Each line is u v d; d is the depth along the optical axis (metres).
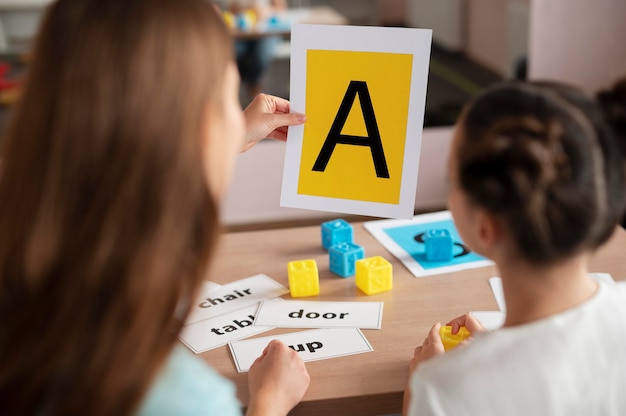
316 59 1.23
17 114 0.65
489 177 0.74
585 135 0.72
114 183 0.61
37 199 0.62
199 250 0.68
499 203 0.73
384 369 1.11
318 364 1.13
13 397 0.63
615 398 0.74
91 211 0.61
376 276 1.32
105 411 0.62
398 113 1.21
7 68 3.06
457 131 0.80
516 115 0.74
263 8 3.32
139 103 0.62
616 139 0.75
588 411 0.73
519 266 0.77
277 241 1.58
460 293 1.32
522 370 0.72
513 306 0.80
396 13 3.46
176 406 0.66
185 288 0.68
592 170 0.72
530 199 0.71
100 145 0.61
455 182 0.81
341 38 1.21
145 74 0.62
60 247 0.62
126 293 0.62
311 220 3.35
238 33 3.30
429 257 1.44
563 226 0.72
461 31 3.50
